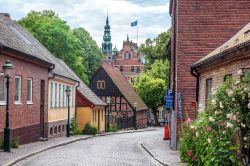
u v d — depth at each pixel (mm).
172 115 29047
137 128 78250
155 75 92938
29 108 31797
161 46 89000
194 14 28641
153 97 91000
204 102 24016
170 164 20500
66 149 29484
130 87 86312
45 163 20953
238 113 12781
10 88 27672
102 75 80562
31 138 32562
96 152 27609
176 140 28734
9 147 24891
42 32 70625
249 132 12719
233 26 28672
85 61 95438
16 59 28672
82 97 51875
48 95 37531
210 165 14219
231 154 13625
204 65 22781
